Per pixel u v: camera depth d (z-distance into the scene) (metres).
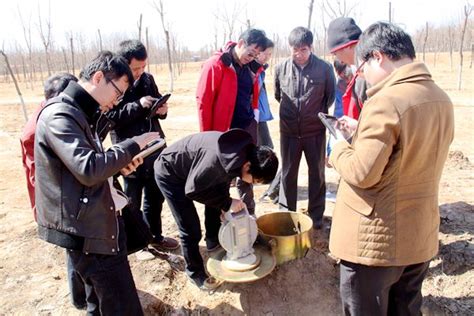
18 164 7.63
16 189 6.19
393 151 2.05
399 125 1.96
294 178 4.16
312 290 3.34
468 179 5.40
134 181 3.59
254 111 4.11
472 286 3.27
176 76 25.48
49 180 2.22
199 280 3.35
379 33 2.10
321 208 4.07
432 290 3.31
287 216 3.66
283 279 3.33
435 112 2.02
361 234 2.22
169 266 3.61
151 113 3.37
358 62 2.25
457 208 4.31
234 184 5.38
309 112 3.85
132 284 2.51
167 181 3.11
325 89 3.88
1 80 27.48
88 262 2.37
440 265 3.50
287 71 3.91
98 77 2.25
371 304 2.33
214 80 3.66
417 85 2.03
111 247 2.34
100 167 2.11
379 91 2.08
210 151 2.77
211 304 3.25
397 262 2.18
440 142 2.10
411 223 2.16
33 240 4.30
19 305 3.30
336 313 3.26
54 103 2.20
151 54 34.78
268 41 3.93
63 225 2.24
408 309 2.48
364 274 2.29
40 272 3.77
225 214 3.05
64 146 2.09
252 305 3.22
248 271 3.02
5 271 3.77
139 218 2.89
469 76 18.80
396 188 2.12
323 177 4.05
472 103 12.19
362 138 2.05
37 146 2.20
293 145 4.02
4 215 5.09
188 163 2.95
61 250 4.07
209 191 2.83
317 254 3.53
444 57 28.52
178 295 3.37
